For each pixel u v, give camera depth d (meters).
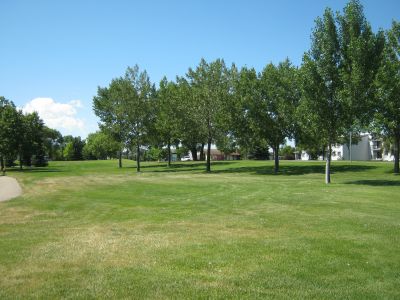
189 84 53.62
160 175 45.53
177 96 52.59
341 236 10.99
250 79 48.03
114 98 60.75
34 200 20.78
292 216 14.67
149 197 21.86
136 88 58.12
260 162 64.50
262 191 24.62
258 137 47.59
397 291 6.88
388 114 37.97
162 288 6.97
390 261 8.55
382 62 30.33
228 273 7.78
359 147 105.56
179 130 52.06
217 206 17.86
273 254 9.11
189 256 8.98
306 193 22.81
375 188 25.67
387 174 40.25
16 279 7.47
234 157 124.12
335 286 7.10
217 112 49.91
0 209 17.45
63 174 52.22
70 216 15.39
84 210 17.00
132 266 8.24
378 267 8.16
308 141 46.16
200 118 50.69
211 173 48.53
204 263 8.43
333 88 30.44
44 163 84.75
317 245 9.94
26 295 6.68
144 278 7.48
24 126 70.06
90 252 9.40
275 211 16.03
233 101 48.97
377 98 34.72
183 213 15.77
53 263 8.49
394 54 37.94
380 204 17.78
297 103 45.72
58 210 17.06
